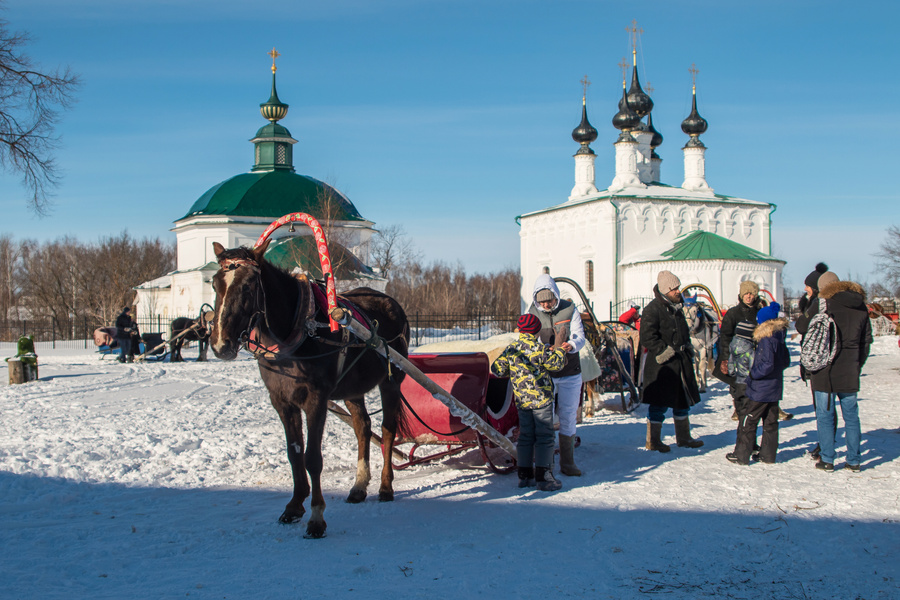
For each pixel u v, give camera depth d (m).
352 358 6.33
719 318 15.23
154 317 42.84
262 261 5.58
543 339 7.57
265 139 43.75
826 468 7.55
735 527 5.68
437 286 69.25
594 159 46.69
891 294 57.69
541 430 6.98
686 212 43.31
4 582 4.62
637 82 44.62
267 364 5.75
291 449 5.93
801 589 4.46
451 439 8.05
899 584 4.53
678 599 4.34
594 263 43.09
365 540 5.55
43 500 6.76
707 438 9.59
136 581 4.68
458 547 5.33
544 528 5.77
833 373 7.50
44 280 70.38
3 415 11.59
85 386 16.03
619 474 7.58
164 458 8.43
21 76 22.50
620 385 12.19
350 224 41.31
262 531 5.76
